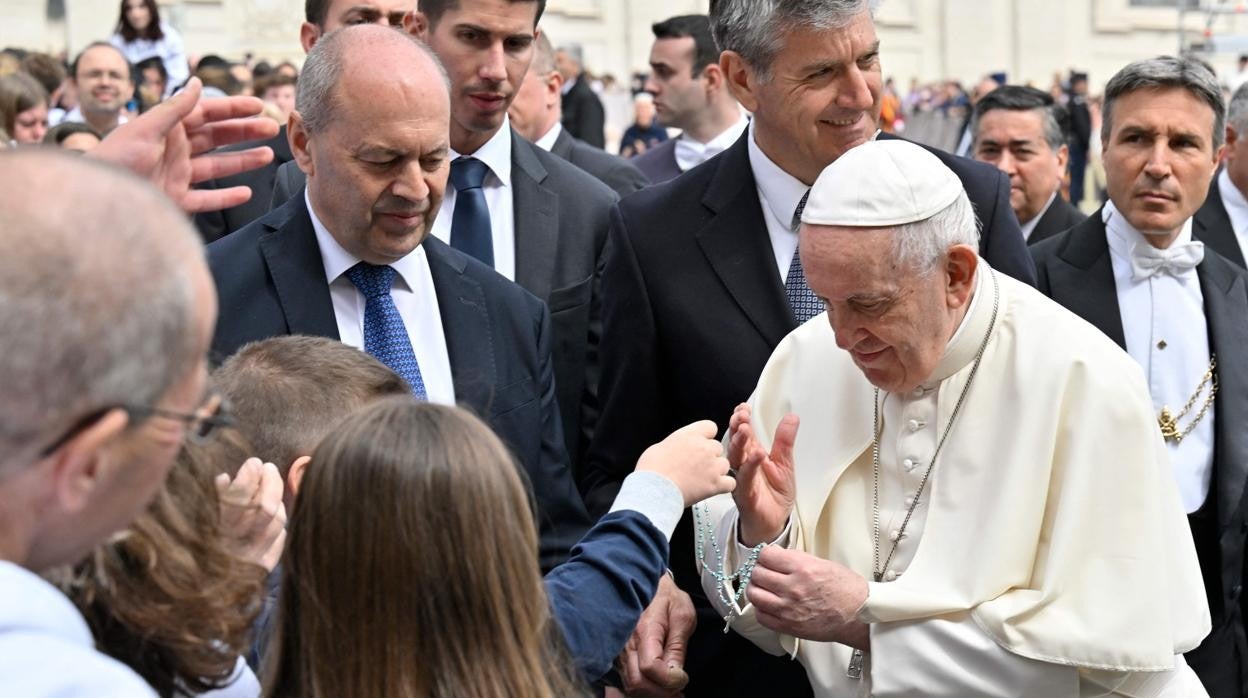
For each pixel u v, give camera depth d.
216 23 20.38
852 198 2.57
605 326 3.47
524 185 4.13
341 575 1.87
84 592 1.80
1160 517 2.68
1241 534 3.90
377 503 1.86
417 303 3.18
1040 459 2.68
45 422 1.39
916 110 17.02
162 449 1.50
